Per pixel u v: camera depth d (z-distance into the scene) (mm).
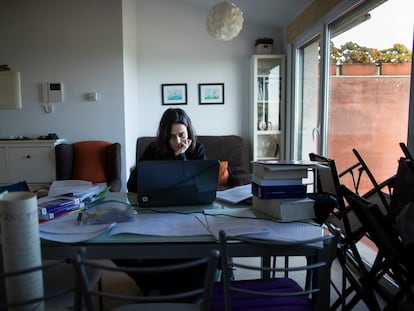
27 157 3553
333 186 1798
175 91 4363
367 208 1162
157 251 1086
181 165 1471
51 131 3822
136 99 4316
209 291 838
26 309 893
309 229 1188
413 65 1787
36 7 3713
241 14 2670
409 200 1414
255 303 1164
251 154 4344
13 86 3744
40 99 3787
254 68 4066
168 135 1948
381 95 2309
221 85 4367
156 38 4305
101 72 3768
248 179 3545
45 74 3770
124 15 3777
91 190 1566
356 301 1483
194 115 4406
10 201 860
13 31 3732
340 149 2895
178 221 1275
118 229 1170
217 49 4344
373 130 2412
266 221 1273
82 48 3752
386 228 1201
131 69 4082
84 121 3816
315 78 3428
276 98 4168
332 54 3006
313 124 3467
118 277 2297
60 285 1291
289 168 1317
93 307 811
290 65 3934
